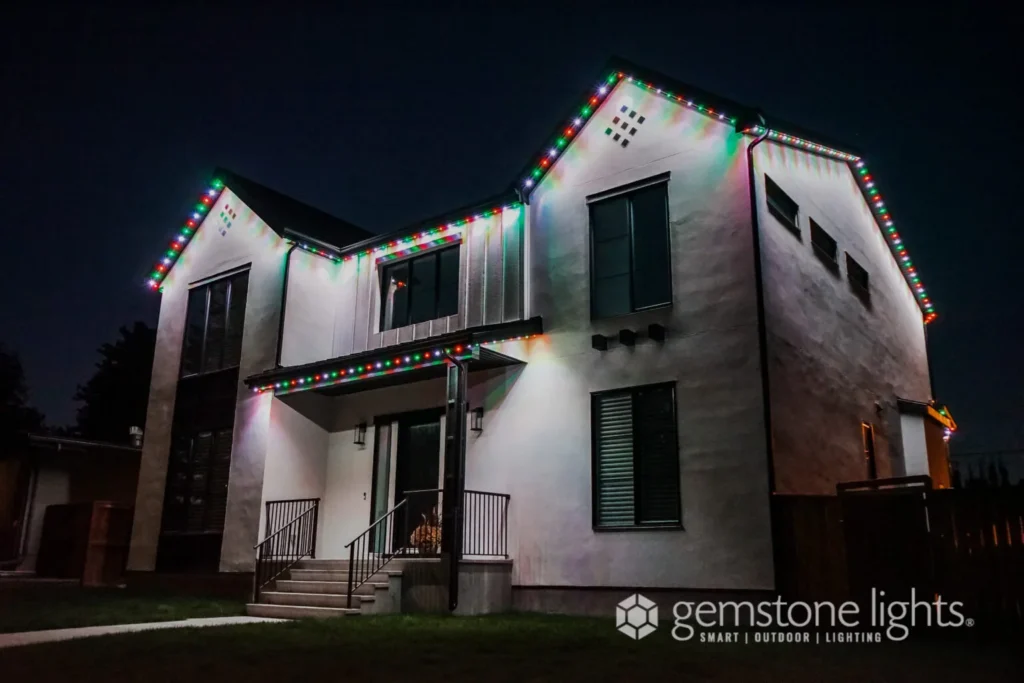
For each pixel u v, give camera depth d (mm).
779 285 12148
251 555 15125
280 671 7184
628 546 11828
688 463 11570
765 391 11141
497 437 13562
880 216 17000
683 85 12688
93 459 23984
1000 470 26094
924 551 9672
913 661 7586
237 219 18000
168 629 10141
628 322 12633
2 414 34938
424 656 7844
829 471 12539
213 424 16922
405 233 16078
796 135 13266
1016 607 9055
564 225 13820
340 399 16391
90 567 18781
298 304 16609
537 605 12469
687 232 12367
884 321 16547
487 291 14664
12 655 8133
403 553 13023
